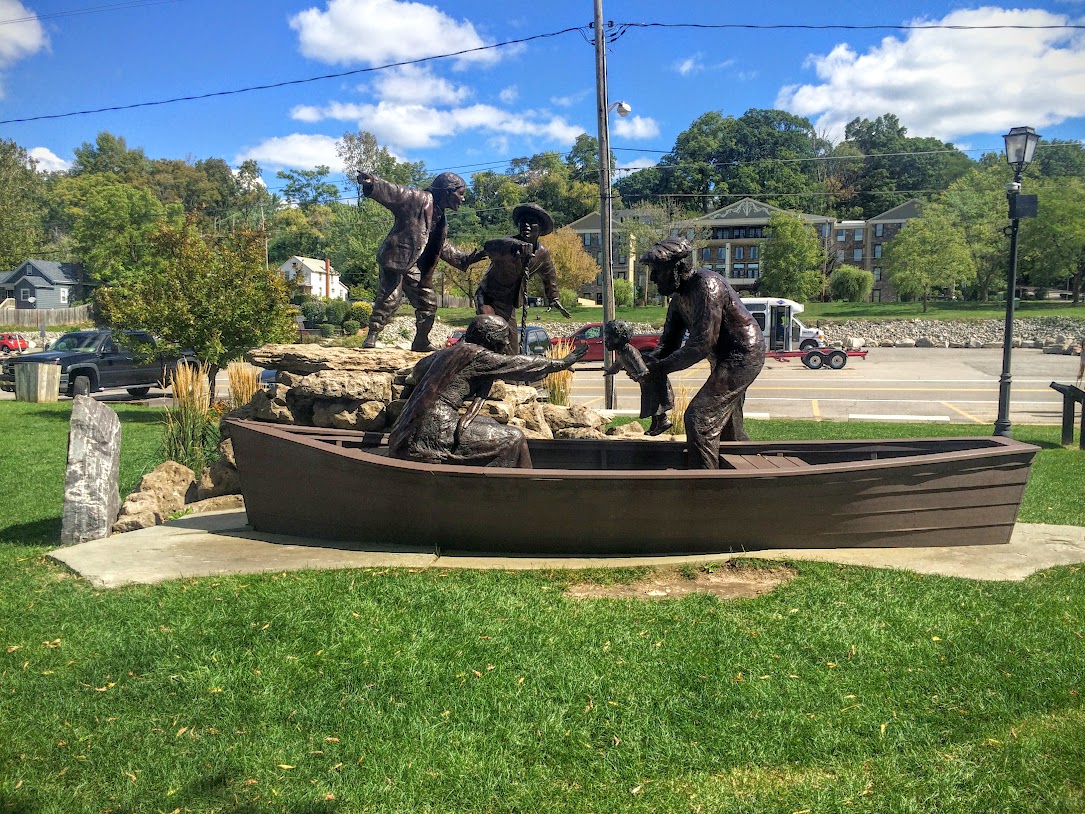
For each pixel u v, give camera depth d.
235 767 3.07
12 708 3.50
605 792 2.91
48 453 11.21
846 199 82.06
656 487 5.16
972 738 3.21
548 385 12.47
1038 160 77.06
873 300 68.88
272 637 4.12
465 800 2.87
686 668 3.78
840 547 5.44
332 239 65.31
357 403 7.48
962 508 5.51
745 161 78.50
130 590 4.86
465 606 4.49
